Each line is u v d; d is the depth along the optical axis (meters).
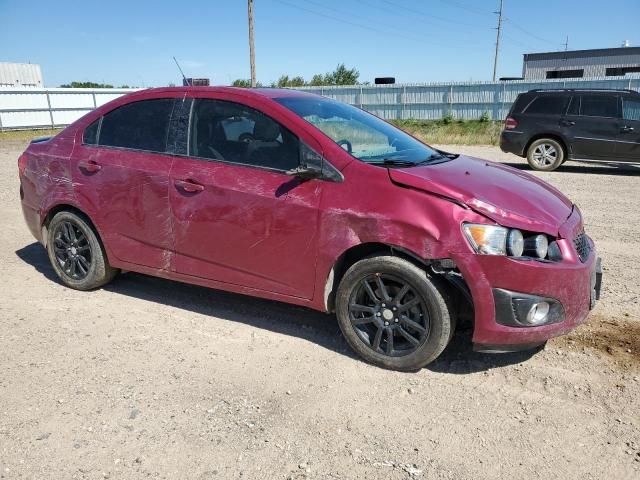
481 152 16.64
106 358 3.70
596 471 2.62
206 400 3.21
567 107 12.25
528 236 3.18
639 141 11.57
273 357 3.71
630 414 3.04
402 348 3.48
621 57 42.97
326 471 2.63
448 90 31.11
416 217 3.21
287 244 3.63
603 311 4.35
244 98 3.91
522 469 2.63
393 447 2.80
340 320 3.62
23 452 2.76
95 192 4.44
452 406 3.14
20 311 4.47
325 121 3.88
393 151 3.97
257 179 3.72
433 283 3.25
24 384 3.37
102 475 2.60
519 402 3.18
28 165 4.91
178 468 2.65
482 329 3.20
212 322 4.25
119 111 4.48
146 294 4.82
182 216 4.02
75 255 4.81
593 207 8.34
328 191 3.47
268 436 2.88
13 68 43.41
